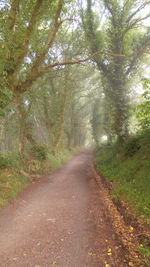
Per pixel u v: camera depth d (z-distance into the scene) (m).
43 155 15.24
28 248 3.80
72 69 20.36
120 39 15.34
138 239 3.93
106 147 23.86
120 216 5.39
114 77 15.41
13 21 7.92
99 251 3.69
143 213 4.92
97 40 15.84
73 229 4.71
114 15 15.23
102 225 4.92
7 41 7.05
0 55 6.92
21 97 12.31
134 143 11.62
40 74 9.86
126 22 15.37
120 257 3.47
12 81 8.63
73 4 13.82
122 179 8.79
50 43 9.89
